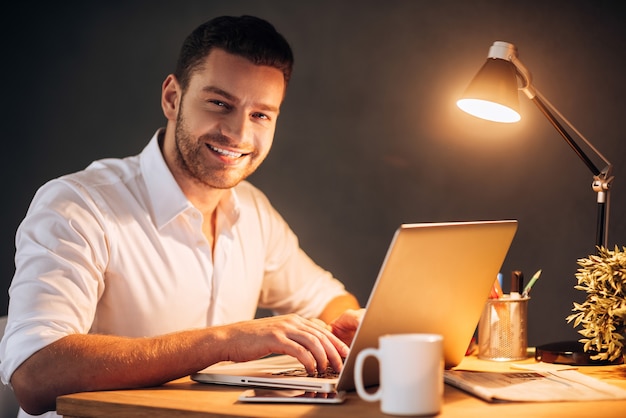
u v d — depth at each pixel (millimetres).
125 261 1777
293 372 1367
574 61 2477
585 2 2461
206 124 1756
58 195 1706
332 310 2145
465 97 1678
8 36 3062
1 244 3043
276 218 2225
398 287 1175
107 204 1768
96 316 1781
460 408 1123
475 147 2592
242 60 1735
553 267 2506
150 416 1178
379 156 2703
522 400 1167
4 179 3066
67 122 3008
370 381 1263
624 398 1195
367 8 2701
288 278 2232
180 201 1830
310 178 2783
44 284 1521
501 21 2553
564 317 2496
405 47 2662
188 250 1870
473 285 1348
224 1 2852
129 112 2943
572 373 1385
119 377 1315
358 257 2732
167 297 1835
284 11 2795
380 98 2695
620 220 2434
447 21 2613
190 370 1336
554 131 2496
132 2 2939
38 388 1345
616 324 1414
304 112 2783
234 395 1246
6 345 1444
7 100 3062
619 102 2432
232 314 1976
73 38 2996
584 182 2471
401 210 2680
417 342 1039
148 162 1859
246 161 1814
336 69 2742
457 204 2613
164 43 2904
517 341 1565
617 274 1418
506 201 2557
